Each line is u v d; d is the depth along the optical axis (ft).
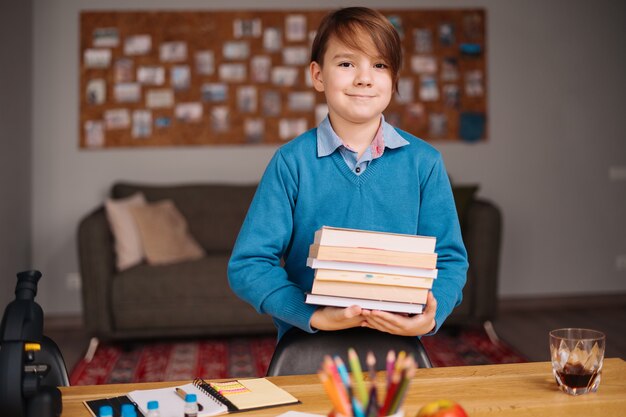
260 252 4.94
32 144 16.76
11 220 15.05
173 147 17.21
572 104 17.94
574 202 18.01
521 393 4.17
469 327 15.55
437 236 5.13
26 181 16.29
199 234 16.02
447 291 4.81
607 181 18.07
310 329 4.53
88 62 16.97
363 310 4.08
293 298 4.65
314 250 4.09
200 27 17.21
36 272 3.92
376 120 5.05
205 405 3.93
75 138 16.94
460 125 17.66
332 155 5.10
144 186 16.33
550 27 17.84
